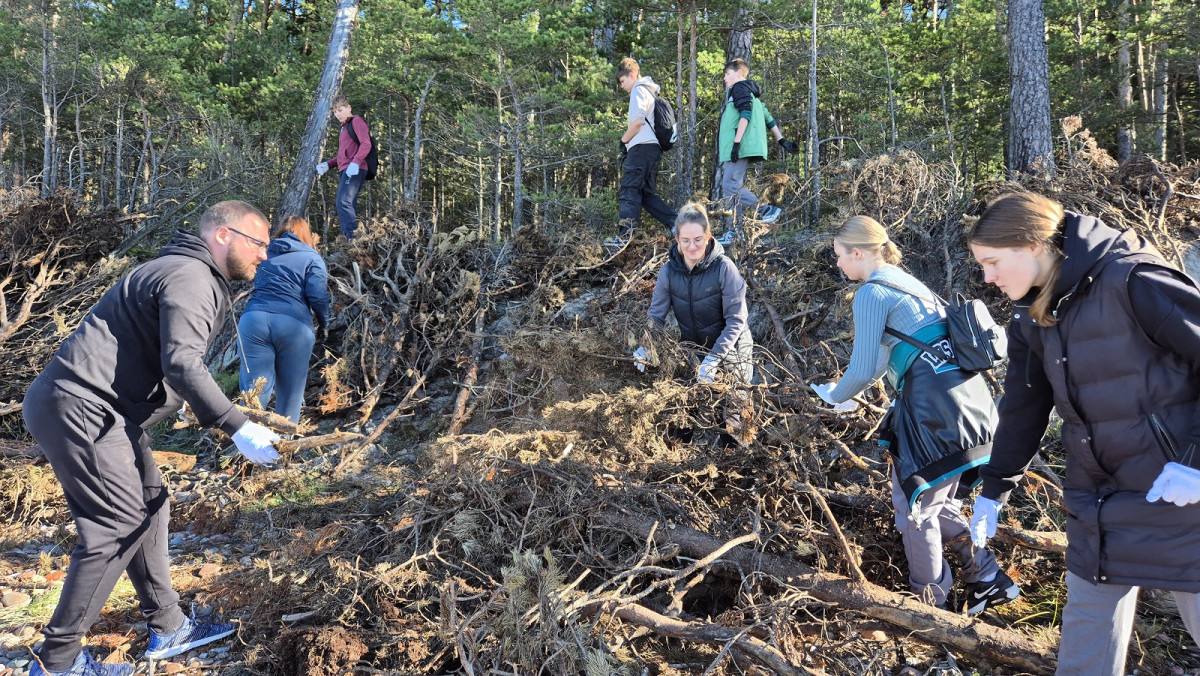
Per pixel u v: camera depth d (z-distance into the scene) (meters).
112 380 2.26
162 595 2.53
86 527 2.28
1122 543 1.69
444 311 5.37
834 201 6.04
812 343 4.69
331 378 4.73
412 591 2.80
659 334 3.76
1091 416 1.71
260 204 14.91
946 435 2.39
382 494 3.57
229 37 20.52
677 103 11.09
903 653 2.47
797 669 2.26
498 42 13.08
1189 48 13.81
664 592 2.80
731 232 5.64
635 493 3.02
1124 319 1.62
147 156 17.69
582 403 3.37
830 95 16.28
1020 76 7.93
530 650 2.25
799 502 3.16
